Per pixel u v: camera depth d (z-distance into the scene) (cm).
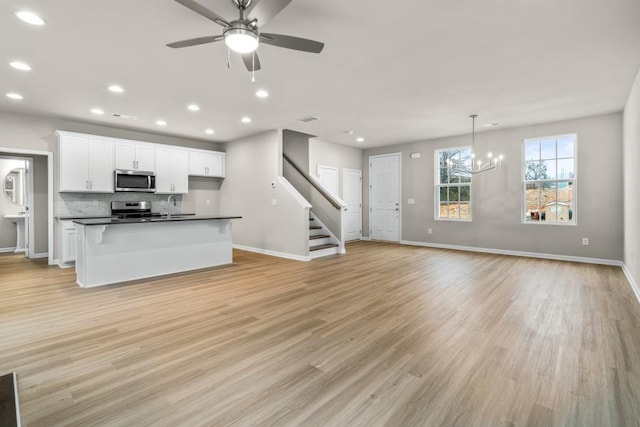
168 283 407
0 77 354
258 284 404
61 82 370
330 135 682
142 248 434
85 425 152
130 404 168
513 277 439
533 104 461
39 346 234
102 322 279
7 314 297
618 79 367
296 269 491
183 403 169
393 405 168
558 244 565
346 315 297
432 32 267
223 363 211
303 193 714
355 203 846
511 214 614
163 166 631
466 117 532
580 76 359
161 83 376
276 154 614
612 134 511
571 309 311
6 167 637
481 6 230
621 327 266
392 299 344
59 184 521
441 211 716
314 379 192
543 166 582
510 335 253
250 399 173
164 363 211
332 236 651
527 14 240
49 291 371
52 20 245
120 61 317
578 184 542
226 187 732
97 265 395
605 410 162
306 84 383
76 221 399
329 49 296
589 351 225
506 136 615
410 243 766
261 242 646
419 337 250
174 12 236
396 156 793
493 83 381
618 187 507
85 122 548
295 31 265
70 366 206
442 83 380
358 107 475
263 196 640
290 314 300
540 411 162
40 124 511
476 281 418
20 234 629
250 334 256
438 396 175
